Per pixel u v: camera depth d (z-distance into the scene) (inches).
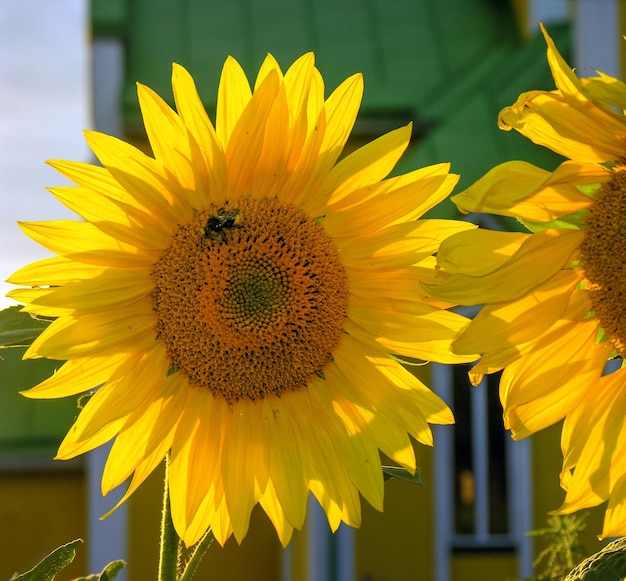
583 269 20.8
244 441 23.6
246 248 23.4
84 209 22.0
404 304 23.5
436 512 81.5
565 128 19.6
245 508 22.7
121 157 22.0
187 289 23.2
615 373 21.4
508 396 21.3
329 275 23.7
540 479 81.7
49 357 21.3
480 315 20.4
